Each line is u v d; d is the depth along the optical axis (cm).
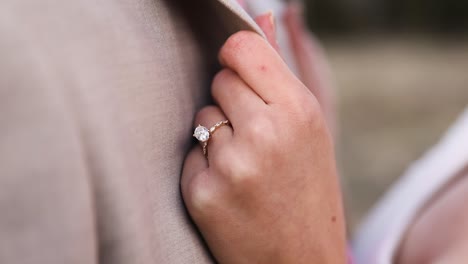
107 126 29
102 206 29
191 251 34
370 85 267
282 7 57
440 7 379
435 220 58
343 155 187
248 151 34
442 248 55
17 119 26
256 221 35
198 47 37
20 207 26
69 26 28
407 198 63
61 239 27
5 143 26
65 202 27
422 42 360
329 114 65
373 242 62
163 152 34
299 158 35
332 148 37
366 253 61
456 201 57
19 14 27
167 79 34
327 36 384
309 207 36
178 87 35
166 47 34
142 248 30
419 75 281
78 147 27
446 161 61
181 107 35
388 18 388
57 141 27
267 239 35
